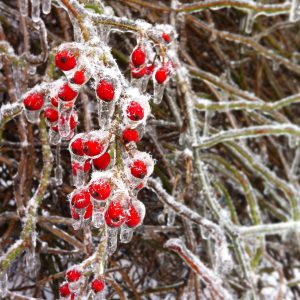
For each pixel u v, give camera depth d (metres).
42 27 0.36
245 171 0.62
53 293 0.48
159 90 0.29
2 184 0.51
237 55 0.67
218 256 0.39
